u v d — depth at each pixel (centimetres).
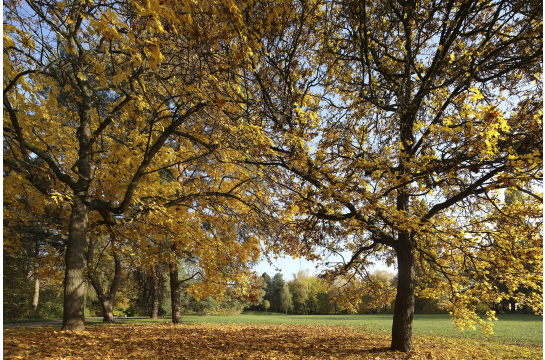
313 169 651
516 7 575
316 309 5522
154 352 602
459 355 743
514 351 841
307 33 696
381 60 805
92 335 726
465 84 621
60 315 2719
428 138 666
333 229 721
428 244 774
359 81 732
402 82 702
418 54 791
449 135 535
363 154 698
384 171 625
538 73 640
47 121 874
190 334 980
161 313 2889
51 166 785
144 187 918
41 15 589
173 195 937
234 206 1074
